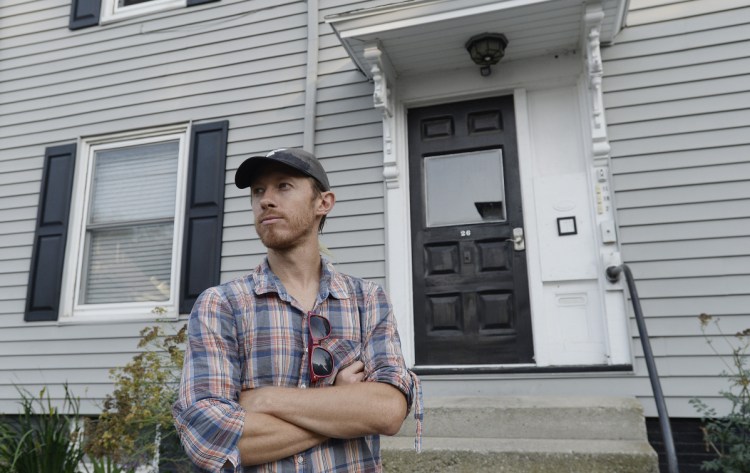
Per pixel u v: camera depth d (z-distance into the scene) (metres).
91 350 3.79
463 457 2.27
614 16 2.96
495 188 3.37
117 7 4.54
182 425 1.00
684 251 2.92
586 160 3.20
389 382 1.10
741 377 2.52
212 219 3.76
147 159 4.15
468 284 3.27
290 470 1.02
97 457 2.84
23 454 2.68
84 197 4.18
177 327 3.64
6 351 3.96
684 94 3.10
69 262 4.02
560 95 3.37
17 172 4.36
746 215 2.88
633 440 2.37
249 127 3.89
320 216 1.28
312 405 1.02
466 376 3.04
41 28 4.62
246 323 1.10
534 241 3.19
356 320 1.19
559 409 2.50
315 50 3.82
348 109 3.69
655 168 3.05
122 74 4.31
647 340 2.22
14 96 4.54
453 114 3.53
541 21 3.01
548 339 3.05
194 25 4.21
